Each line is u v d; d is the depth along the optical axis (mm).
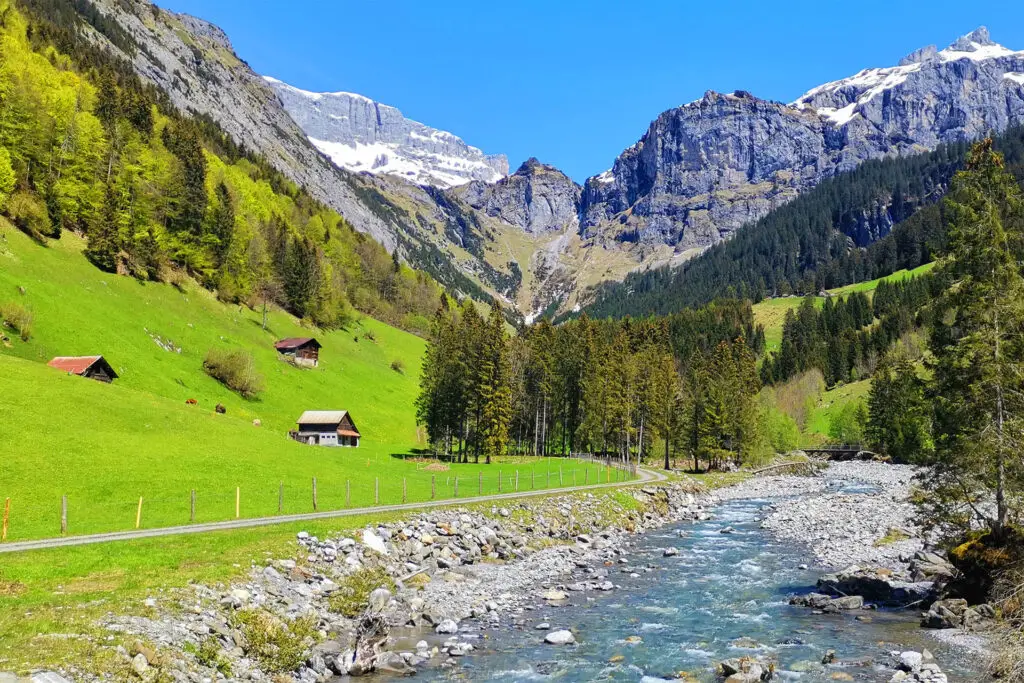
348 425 100625
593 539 48094
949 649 23312
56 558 24781
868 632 26016
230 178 191750
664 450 123750
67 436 45312
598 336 131125
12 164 110688
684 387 133000
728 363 137875
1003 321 28812
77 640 17047
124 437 49156
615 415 109750
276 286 157250
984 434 27797
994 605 25781
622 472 87250
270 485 47438
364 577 30375
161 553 27125
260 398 106688
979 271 29422
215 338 115750
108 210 116562
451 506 46469
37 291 87938
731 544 47688
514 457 102875
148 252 122188
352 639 24094
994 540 27953
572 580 36062
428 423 103188
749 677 20844
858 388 178250
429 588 31641
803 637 25734
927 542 39375
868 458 128125
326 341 155875
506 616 28828
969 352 29219
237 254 148625
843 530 50156
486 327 101625
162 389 86688
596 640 25562
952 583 28656
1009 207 29703
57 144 123500
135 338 95688
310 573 28781
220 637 20578
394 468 69875
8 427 43500
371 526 37156
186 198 142125
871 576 31344
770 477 102562
